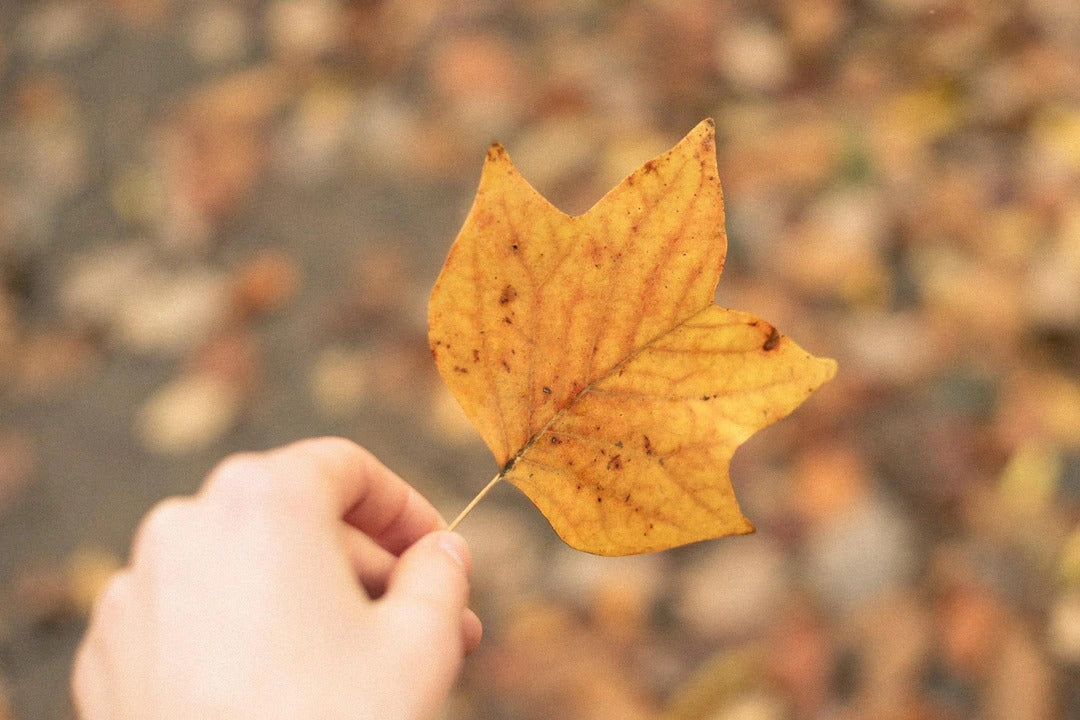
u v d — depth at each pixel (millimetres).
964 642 754
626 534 398
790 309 923
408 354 1000
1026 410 839
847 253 939
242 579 410
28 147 1351
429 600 421
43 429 1074
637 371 392
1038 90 1012
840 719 743
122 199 1253
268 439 993
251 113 1264
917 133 1016
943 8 1100
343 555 426
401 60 1241
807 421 866
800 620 787
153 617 413
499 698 796
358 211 1130
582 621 823
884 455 840
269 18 1366
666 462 394
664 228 384
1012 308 887
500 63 1185
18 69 1458
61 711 908
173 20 1432
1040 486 806
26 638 951
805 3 1139
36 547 1000
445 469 920
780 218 976
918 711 735
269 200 1177
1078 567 762
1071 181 944
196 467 1002
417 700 406
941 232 944
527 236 384
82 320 1150
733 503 393
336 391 999
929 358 880
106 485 1020
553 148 1084
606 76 1137
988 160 983
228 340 1075
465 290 386
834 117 1047
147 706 404
